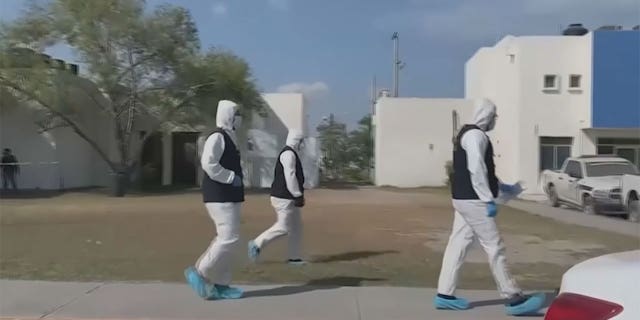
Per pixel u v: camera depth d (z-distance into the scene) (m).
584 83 31.22
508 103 33.00
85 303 7.48
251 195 26.38
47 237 12.98
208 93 28.59
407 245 12.27
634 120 30.06
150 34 26.59
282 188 9.79
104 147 31.53
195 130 30.72
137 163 29.58
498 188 7.04
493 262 6.88
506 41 33.34
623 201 18.25
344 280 8.90
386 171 36.03
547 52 31.38
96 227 14.70
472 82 41.12
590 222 17.20
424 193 29.41
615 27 31.36
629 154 31.36
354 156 47.84
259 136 32.38
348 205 21.69
